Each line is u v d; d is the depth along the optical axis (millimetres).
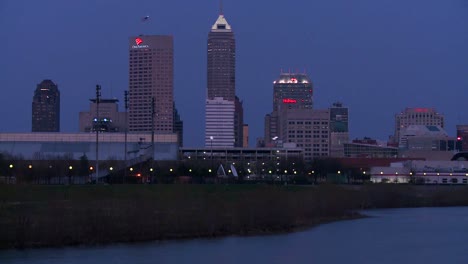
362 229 179875
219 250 138750
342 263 130250
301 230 173500
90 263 122875
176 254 132875
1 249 131250
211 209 168375
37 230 136875
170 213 160875
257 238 155250
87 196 187875
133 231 145125
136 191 198875
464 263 131875
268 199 181375
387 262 132125
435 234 171750
